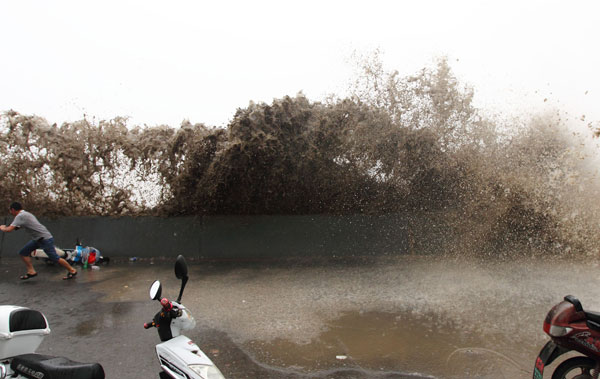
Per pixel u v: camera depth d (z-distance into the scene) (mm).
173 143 9461
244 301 6309
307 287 7113
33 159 9656
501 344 4523
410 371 3873
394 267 8602
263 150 9000
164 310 2846
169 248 9750
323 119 9359
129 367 4008
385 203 9672
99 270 8609
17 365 2600
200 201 9555
